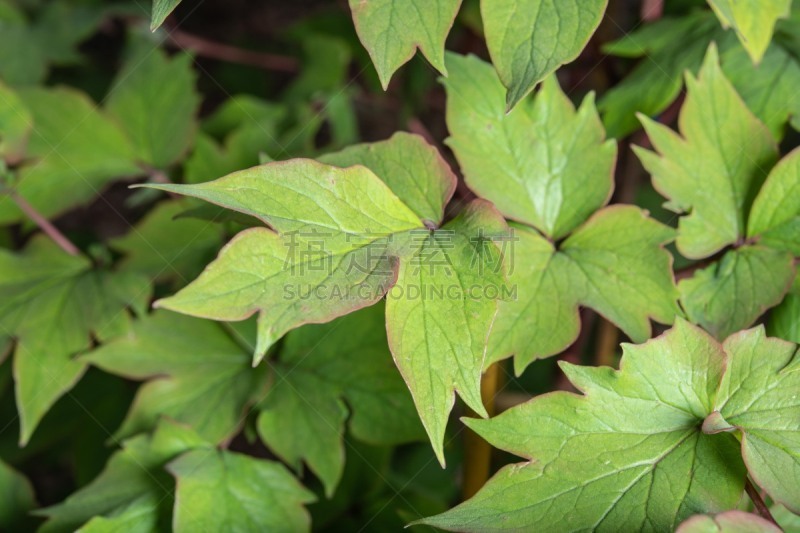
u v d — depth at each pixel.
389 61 0.45
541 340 0.49
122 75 0.67
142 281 0.59
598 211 0.50
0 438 0.68
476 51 0.69
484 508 0.45
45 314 0.58
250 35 1.11
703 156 0.52
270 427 0.55
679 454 0.46
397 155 0.49
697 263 0.52
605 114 0.57
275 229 0.45
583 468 0.45
